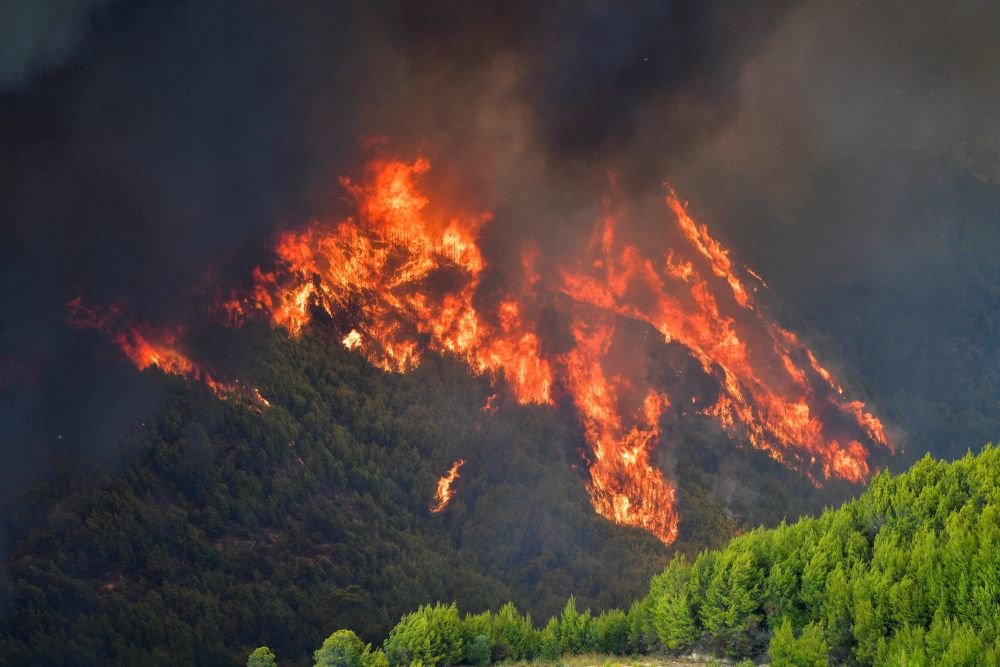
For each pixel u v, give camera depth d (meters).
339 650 59.34
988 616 47.50
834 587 53.22
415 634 61.22
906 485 60.03
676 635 59.44
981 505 56.34
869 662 50.03
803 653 49.16
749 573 57.81
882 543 54.50
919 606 49.88
